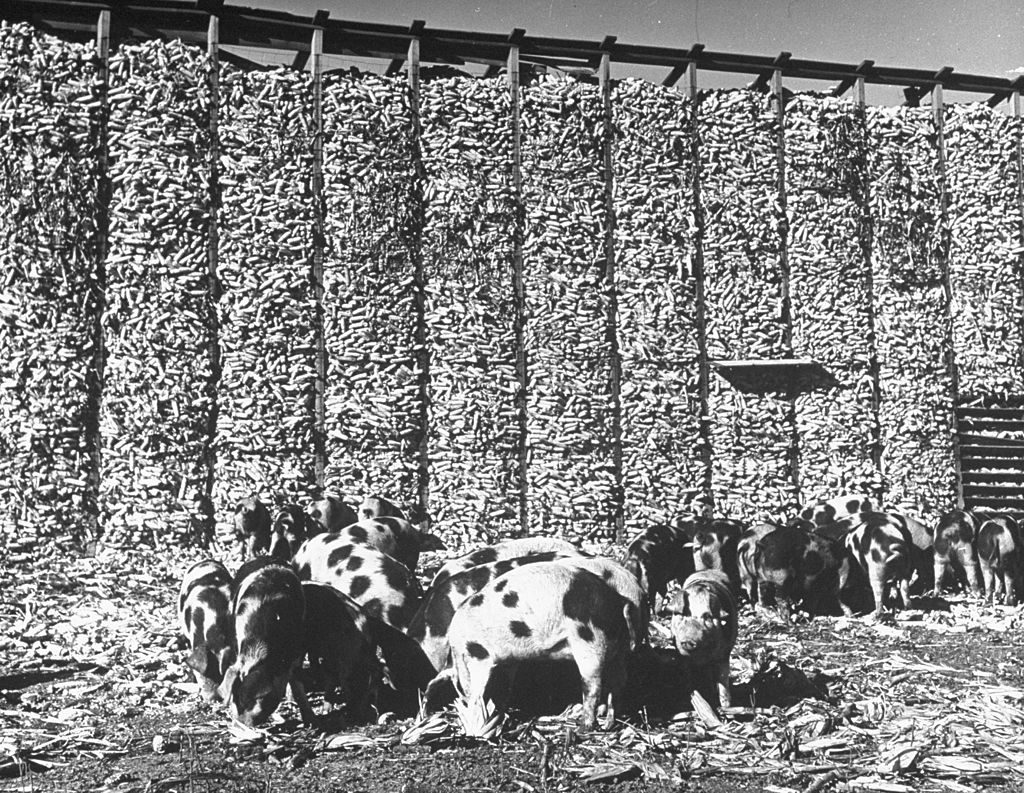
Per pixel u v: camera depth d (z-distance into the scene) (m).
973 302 21.12
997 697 9.20
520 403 18.70
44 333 16.56
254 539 14.35
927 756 7.48
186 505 16.84
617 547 18.14
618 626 7.96
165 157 17.31
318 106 18.28
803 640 11.68
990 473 20.91
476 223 18.72
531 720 8.14
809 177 20.42
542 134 19.27
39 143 16.75
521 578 7.97
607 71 19.81
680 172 19.83
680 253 19.59
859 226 20.56
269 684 7.80
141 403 16.84
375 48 19.08
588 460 18.77
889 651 11.17
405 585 9.70
